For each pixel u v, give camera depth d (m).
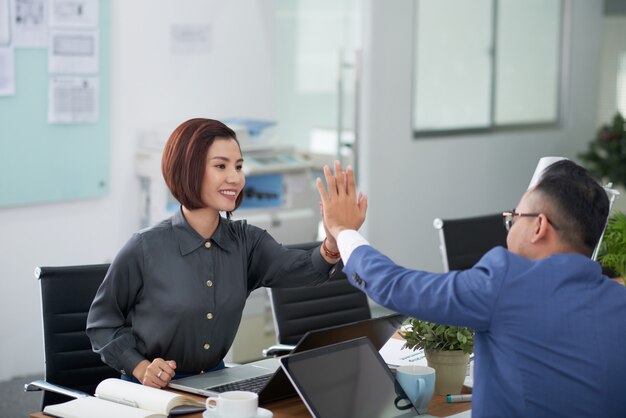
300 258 2.68
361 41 6.54
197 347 2.64
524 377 1.80
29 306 5.06
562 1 7.98
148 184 5.37
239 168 2.62
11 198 4.88
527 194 1.93
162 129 5.30
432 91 7.02
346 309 3.71
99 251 5.30
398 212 6.85
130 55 5.32
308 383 2.15
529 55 7.76
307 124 6.94
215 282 2.64
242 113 5.90
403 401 2.34
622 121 7.65
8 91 4.79
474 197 7.43
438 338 2.50
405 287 1.88
